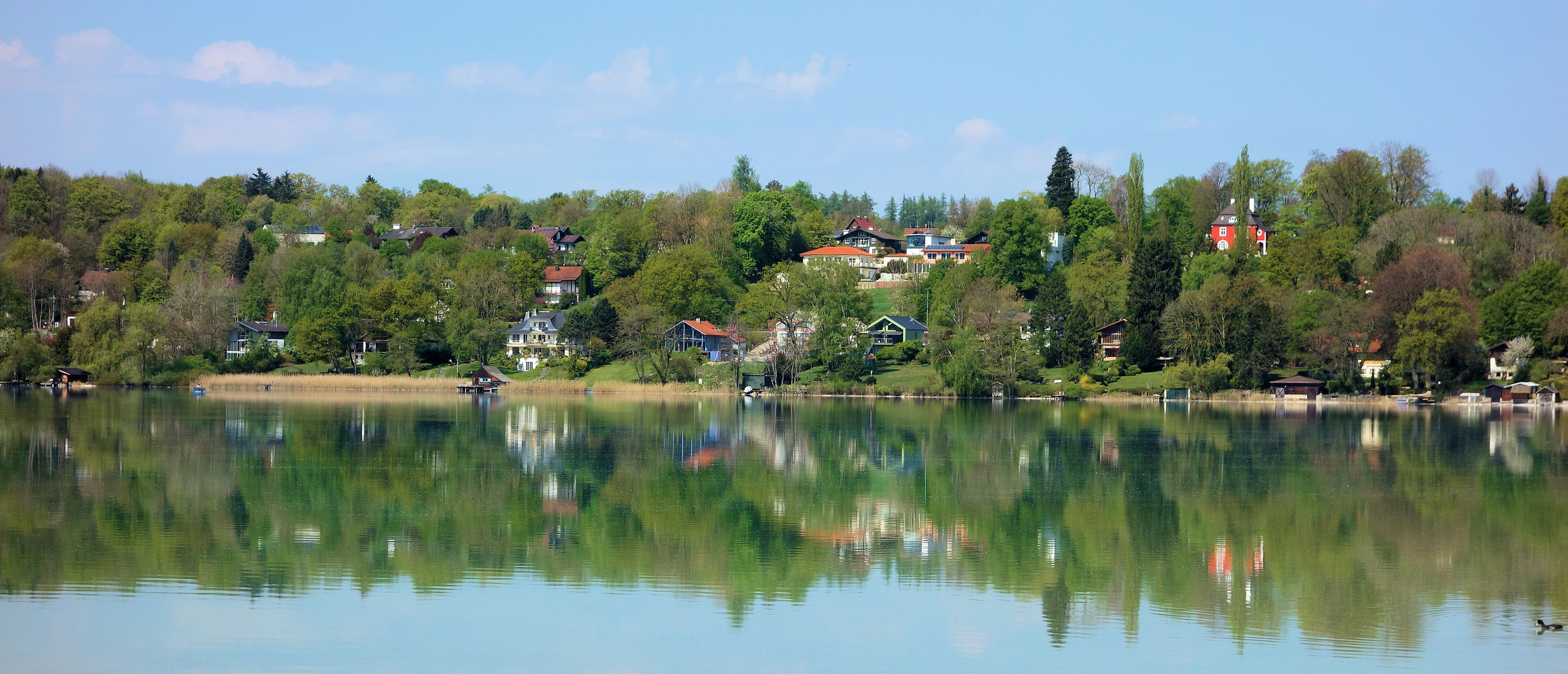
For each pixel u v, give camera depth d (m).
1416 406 138.88
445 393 169.00
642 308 176.50
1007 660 35.88
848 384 164.38
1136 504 62.44
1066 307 171.38
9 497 60.56
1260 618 40.38
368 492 64.00
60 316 191.38
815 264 185.00
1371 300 147.88
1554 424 112.56
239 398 146.12
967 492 66.00
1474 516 59.03
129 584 42.94
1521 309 145.38
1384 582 45.22
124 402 132.00
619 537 52.50
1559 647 37.25
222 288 192.62
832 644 37.09
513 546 50.28
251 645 36.19
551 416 119.19
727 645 36.97
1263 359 150.75
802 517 57.84
